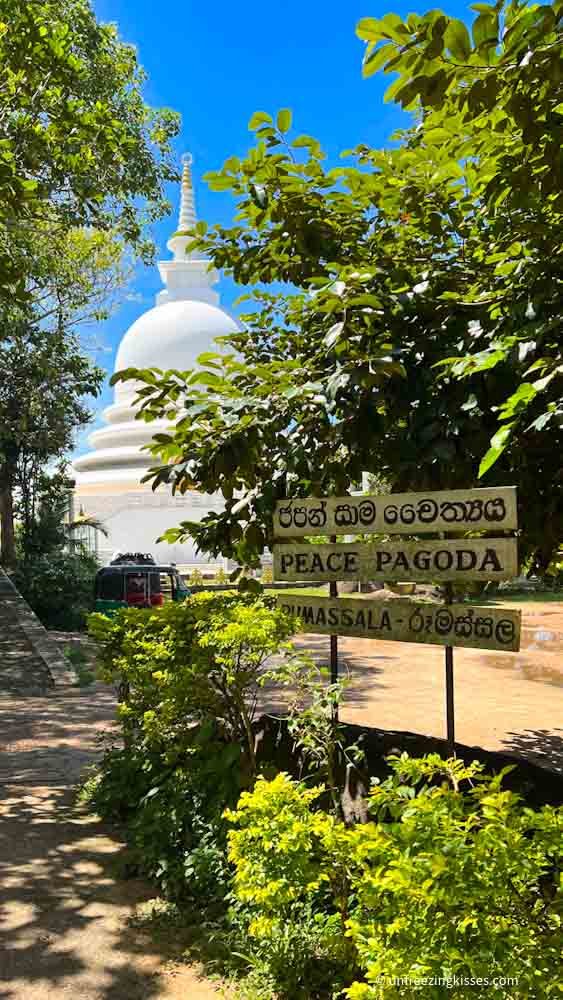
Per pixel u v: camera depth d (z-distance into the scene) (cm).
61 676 1194
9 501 2216
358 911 305
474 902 192
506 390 363
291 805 310
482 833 203
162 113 1316
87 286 1795
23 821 569
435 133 323
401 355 385
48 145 838
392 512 365
